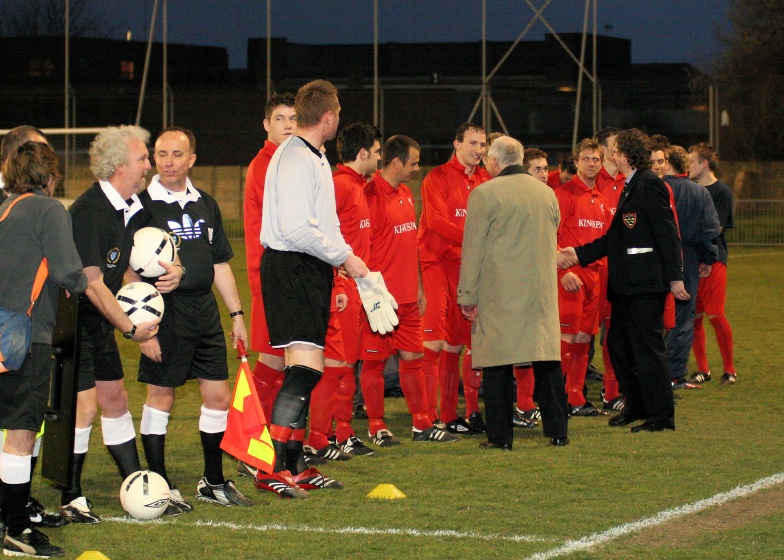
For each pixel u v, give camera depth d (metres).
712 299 11.20
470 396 9.18
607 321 10.25
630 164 8.81
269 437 6.70
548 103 34.59
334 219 6.71
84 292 5.88
